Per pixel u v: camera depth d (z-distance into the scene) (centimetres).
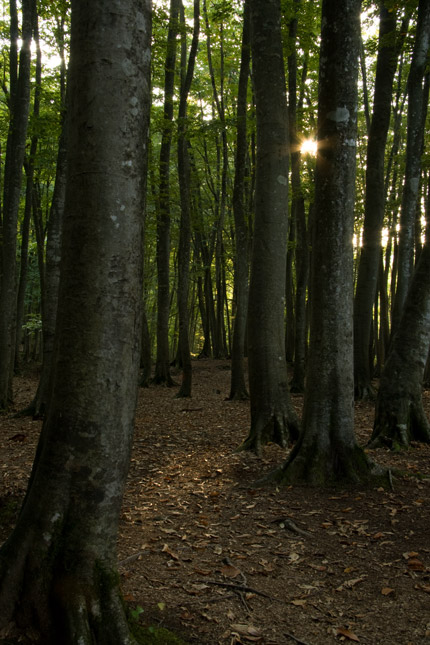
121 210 277
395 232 1791
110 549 291
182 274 1454
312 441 625
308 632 329
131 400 289
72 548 281
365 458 612
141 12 278
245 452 742
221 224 1719
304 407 645
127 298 282
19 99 1130
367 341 1245
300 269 1392
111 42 269
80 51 272
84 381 275
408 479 607
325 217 614
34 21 1302
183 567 411
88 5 270
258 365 786
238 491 598
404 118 1984
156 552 438
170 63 1492
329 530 488
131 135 278
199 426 1005
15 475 652
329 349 621
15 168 1157
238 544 460
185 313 1459
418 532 474
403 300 1122
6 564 283
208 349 2698
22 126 1145
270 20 762
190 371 1455
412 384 766
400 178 1838
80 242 275
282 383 791
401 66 1545
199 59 1980
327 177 610
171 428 993
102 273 275
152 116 1383
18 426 1016
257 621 339
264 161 777
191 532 485
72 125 278
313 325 632
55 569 281
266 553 442
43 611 277
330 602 365
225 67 1900
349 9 590
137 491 607
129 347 285
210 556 434
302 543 461
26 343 2511
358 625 337
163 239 1656
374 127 1198
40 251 1850
